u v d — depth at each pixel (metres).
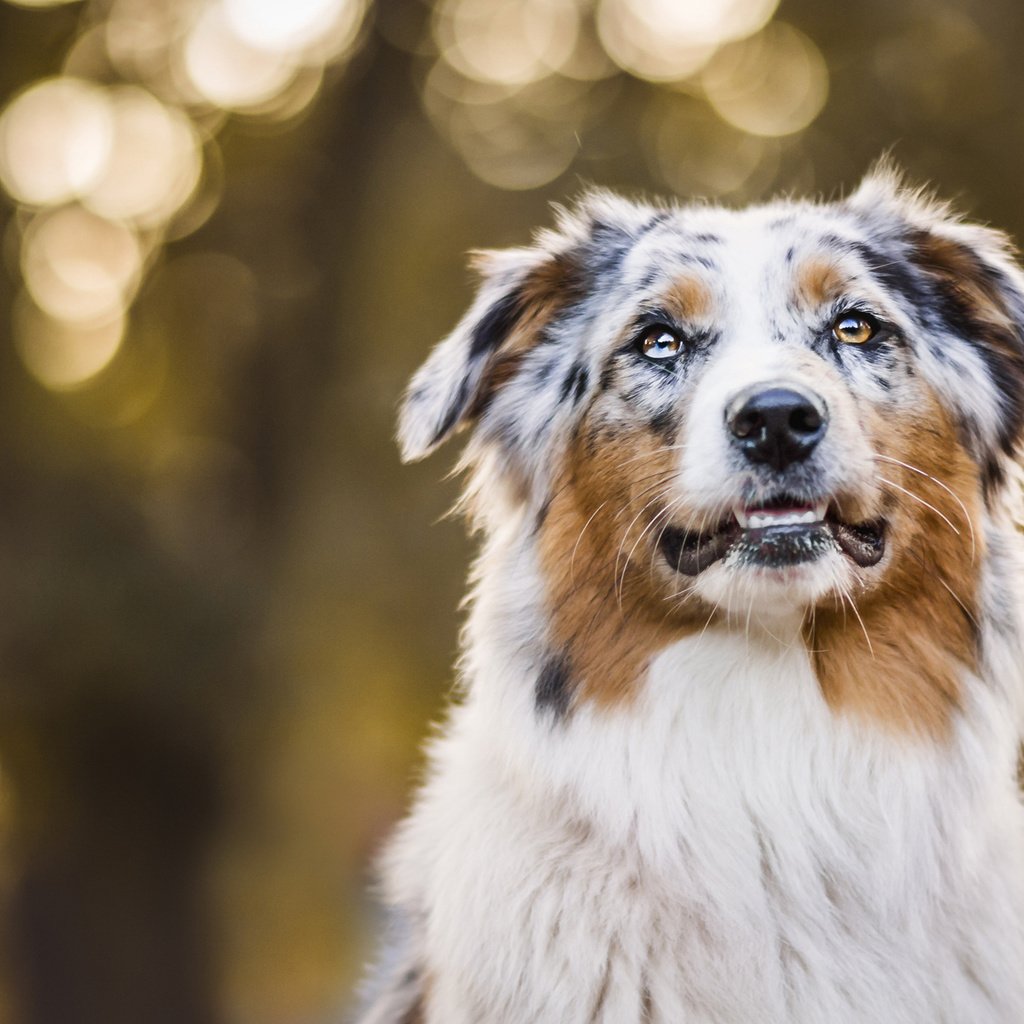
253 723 12.69
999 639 4.75
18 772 12.69
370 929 7.27
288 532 13.30
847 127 13.21
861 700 4.46
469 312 5.33
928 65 13.16
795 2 13.67
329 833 14.86
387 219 13.83
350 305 13.58
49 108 13.32
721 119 14.05
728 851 4.39
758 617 4.44
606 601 4.67
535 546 4.98
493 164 14.47
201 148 13.92
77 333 13.97
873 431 4.68
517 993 4.29
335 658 13.30
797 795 4.42
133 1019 12.90
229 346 14.05
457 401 5.20
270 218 13.81
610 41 14.30
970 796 4.50
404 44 13.51
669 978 4.26
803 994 4.29
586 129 13.98
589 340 5.09
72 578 12.35
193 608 12.54
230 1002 15.34
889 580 4.54
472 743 4.86
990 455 5.07
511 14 14.39
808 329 4.81
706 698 4.48
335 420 13.58
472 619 5.06
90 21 13.43
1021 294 5.12
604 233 5.41
